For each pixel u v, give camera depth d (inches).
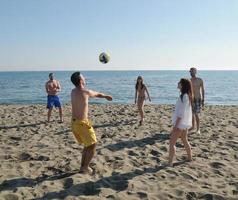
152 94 1594.5
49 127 427.5
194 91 368.5
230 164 260.2
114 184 210.5
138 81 449.4
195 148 309.6
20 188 200.2
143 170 240.8
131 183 209.3
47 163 254.2
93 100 1254.9
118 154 286.4
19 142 333.1
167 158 275.7
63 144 324.2
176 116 245.0
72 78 223.3
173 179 222.5
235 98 1395.2
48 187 202.2
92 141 221.3
